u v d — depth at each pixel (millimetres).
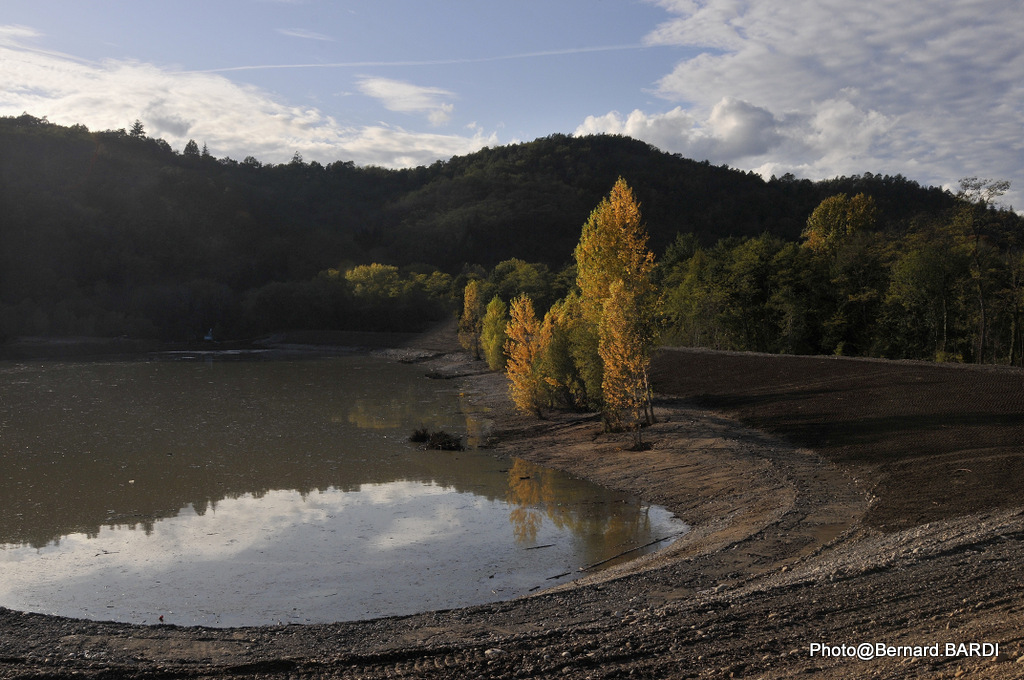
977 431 31312
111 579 21844
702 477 31484
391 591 20453
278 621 18438
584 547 24203
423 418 54938
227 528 27203
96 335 146750
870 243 74688
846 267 74188
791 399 44562
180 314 160375
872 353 72125
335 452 41875
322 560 23344
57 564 23281
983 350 66188
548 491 32250
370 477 35500
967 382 41281
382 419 54594
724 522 25062
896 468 28172
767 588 15609
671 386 55344
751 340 81625
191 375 92312
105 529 27266
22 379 86750
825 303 76375
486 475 35719
